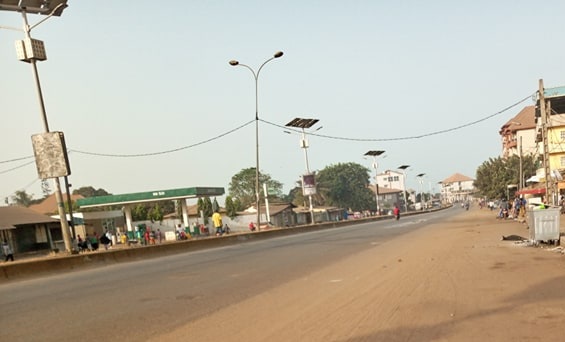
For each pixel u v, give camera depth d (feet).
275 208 225.76
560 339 15.66
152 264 50.75
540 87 66.33
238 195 323.16
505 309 19.99
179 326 19.61
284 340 16.97
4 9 56.18
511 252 40.75
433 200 569.23
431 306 21.25
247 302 24.21
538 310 19.49
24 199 305.53
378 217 208.23
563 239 43.98
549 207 46.47
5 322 21.70
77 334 18.78
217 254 59.36
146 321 20.66
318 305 22.68
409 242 57.11
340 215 297.74
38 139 56.08
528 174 200.13
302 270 36.19
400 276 30.40
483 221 102.58
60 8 59.26
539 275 27.91
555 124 165.99
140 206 211.20
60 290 32.35
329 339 16.85
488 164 215.92
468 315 19.34
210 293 27.37
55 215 169.48
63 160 56.03
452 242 53.57
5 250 93.86
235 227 203.72
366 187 363.15
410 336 16.80
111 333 18.78
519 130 259.19
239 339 17.31
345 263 39.40
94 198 157.69
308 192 161.17
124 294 28.40
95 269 50.19
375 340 16.49
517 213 104.17
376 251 48.39
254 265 41.50
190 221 208.33
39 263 46.26
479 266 33.14
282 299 24.64
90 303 25.77
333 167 350.02
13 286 38.01
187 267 43.34
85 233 157.99
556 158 172.86
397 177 547.49
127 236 146.30
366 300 23.31
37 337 18.54
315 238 80.74
